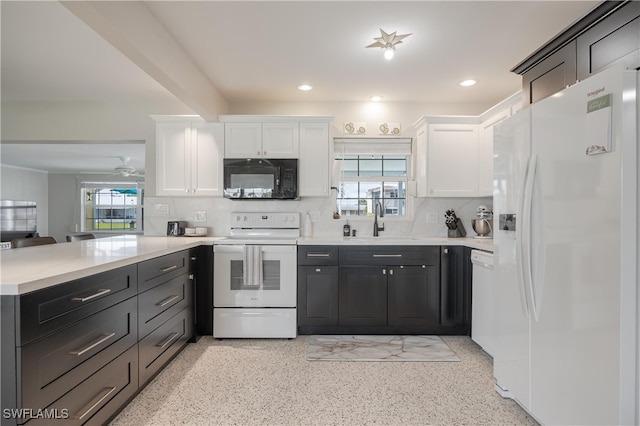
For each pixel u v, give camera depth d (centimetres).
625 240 128
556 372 160
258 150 352
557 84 213
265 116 351
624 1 164
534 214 173
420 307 322
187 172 353
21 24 225
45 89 341
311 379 235
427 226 384
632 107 128
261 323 314
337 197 396
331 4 205
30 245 289
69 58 275
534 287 173
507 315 202
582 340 145
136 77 312
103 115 378
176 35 239
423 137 360
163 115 348
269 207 380
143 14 203
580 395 146
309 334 327
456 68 296
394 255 322
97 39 245
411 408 200
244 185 345
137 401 204
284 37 243
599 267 136
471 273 312
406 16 218
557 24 228
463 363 262
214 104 339
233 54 269
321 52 266
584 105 143
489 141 335
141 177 939
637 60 158
